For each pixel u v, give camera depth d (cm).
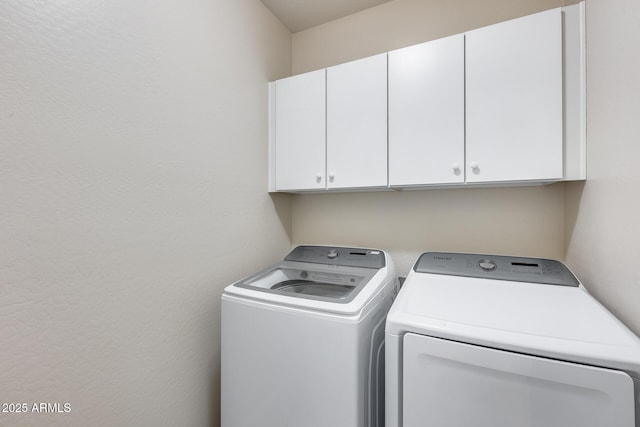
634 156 75
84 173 85
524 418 68
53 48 77
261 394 109
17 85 71
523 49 112
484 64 119
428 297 100
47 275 77
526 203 142
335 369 95
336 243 191
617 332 71
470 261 133
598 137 97
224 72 141
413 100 133
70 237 82
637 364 60
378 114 142
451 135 125
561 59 107
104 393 91
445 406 76
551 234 138
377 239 178
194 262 124
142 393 102
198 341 126
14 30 70
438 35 160
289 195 202
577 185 118
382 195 176
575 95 108
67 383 81
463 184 134
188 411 120
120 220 95
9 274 70
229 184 144
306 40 199
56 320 79
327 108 155
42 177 76
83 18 84
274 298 108
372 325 105
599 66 96
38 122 75
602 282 95
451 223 158
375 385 106
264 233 172
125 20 96
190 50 121
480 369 73
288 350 103
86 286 86
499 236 148
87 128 86
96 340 88
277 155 171
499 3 146
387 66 140
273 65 181
